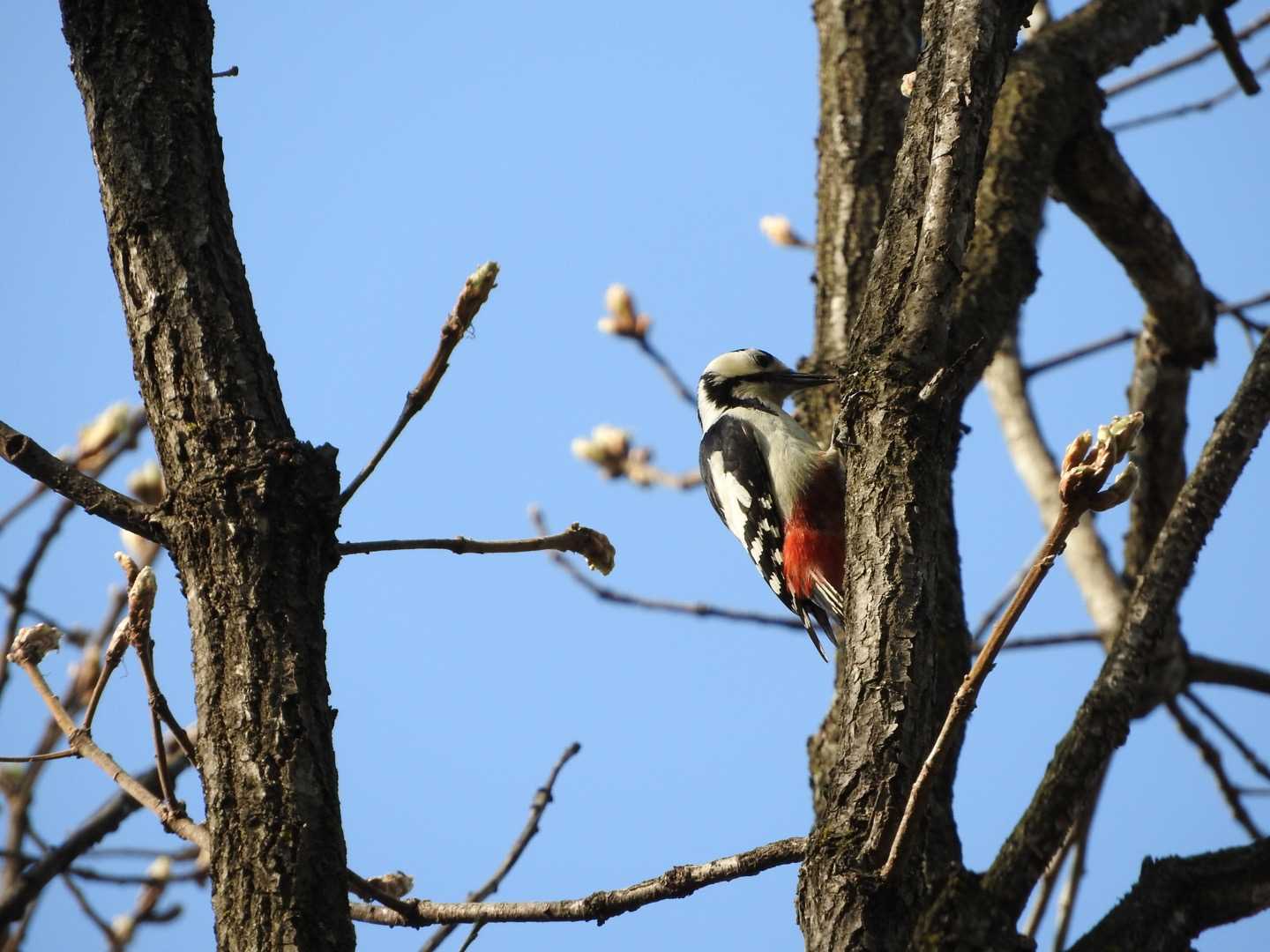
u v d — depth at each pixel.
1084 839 12.53
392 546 6.76
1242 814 13.35
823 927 6.09
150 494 9.69
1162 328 14.19
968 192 7.37
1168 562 8.27
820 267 12.61
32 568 10.09
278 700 6.21
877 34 12.96
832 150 12.78
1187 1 13.24
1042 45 12.78
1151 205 13.07
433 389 6.36
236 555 6.41
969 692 5.65
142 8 7.15
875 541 6.74
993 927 7.52
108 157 6.97
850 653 6.61
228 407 6.61
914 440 6.92
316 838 6.01
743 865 7.29
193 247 6.84
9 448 6.54
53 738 10.73
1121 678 8.05
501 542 6.95
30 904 10.28
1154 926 7.79
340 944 5.86
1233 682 13.82
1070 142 12.53
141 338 6.75
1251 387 8.55
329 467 6.68
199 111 7.12
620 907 7.45
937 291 7.19
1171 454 14.63
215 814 6.07
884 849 6.12
